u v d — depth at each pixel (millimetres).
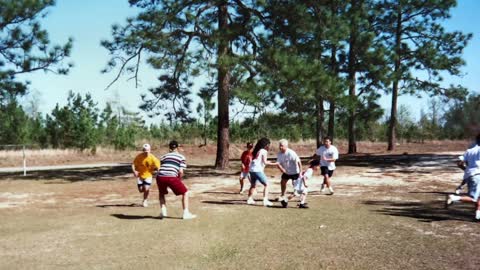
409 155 29562
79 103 37625
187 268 6223
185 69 17562
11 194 14625
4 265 6469
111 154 36469
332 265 6219
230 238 7883
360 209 10570
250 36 19562
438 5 29828
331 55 28891
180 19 18422
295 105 23469
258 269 6117
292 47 19203
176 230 8570
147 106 22156
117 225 9117
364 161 25609
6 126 36094
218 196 13242
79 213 10680
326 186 14414
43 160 32281
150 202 12359
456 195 9500
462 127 50031
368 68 28109
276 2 18891
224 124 21453
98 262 6555
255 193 13867
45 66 20688
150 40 17984
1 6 19000
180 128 45281
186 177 18734
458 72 30516
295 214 10047
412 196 12531
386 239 7617
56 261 6629
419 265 6152
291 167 10906
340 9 25766
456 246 7102
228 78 20672
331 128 29469
